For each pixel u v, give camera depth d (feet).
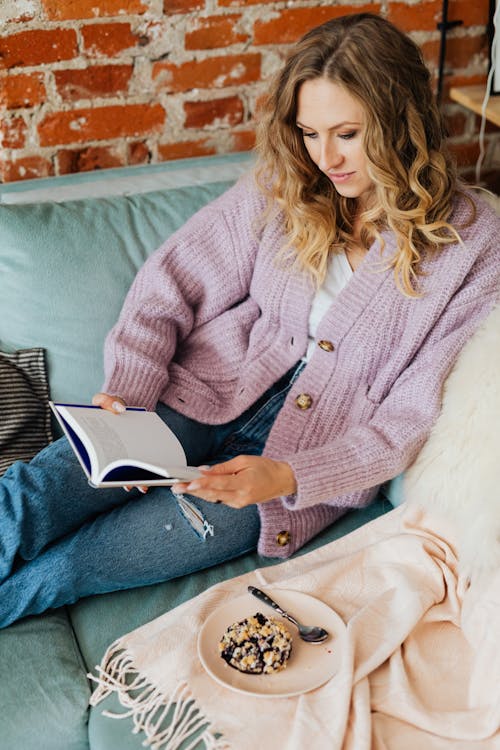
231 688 3.94
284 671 4.08
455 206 4.97
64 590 4.53
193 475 4.16
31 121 6.61
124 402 4.98
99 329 5.50
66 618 4.64
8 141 6.63
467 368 4.61
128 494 4.92
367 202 5.06
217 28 6.80
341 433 5.11
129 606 4.69
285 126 4.87
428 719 3.84
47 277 5.47
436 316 4.90
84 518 4.75
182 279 5.43
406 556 4.62
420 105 4.73
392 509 5.31
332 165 4.70
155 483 4.04
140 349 5.18
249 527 4.98
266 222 5.38
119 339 5.19
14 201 5.94
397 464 4.65
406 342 4.95
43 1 6.21
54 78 6.52
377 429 4.74
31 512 4.49
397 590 4.43
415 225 4.84
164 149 7.12
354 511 5.32
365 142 4.60
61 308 5.48
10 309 5.47
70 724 4.12
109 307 5.54
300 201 5.09
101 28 6.46
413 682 4.10
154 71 6.78
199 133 7.16
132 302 5.41
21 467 4.61
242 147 7.35
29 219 5.55
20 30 6.25
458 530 4.50
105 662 4.25
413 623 4.21
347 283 5.08
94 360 5.49
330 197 5.13
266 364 5.37
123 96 6.79
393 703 3.92
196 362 5.50
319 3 7.03
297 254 5.23
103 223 5.66
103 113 6.79
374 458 4.61
